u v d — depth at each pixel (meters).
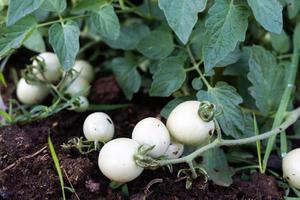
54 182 0.52
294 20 0.71
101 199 0.52
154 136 0.49
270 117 0.60
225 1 0.52
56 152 0.55
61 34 0.53
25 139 0.56
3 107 0.64
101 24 0.56
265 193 0.54
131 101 0.67
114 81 0.69
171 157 0.52
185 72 0.59
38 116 0.59
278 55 0.67
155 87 0.58
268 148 0.56
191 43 0.62
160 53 0.62
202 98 0.56
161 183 0.53
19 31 0.55
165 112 0.58
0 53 0.54
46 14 0.65
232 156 0.60
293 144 0.64
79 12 0.58
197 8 0.49
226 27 0.52
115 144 0.48
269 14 0.50
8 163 0.54
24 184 0.52
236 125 0.55
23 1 0.49
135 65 0.66
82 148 0.55
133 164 0.48
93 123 0.52
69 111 0.62
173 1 0.49
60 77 0.63
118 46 0.65
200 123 0.50
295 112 0.57
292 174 0.53
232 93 0.56
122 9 0.66
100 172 0.53
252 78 0.59
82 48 0.71
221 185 0.54
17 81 0.70
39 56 0.62
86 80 0.66
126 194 0.52
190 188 0.53
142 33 0.66
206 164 0.55
